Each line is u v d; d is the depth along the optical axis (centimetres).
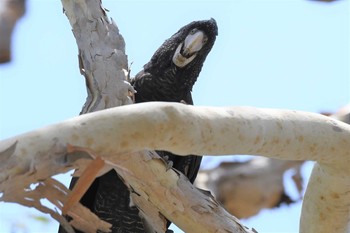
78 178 852
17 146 783
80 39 1048
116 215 1266
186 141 830
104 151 803
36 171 792
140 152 930
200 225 974
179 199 967
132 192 995
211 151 849
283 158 899
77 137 793
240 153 866
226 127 844
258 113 868
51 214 846
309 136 890
